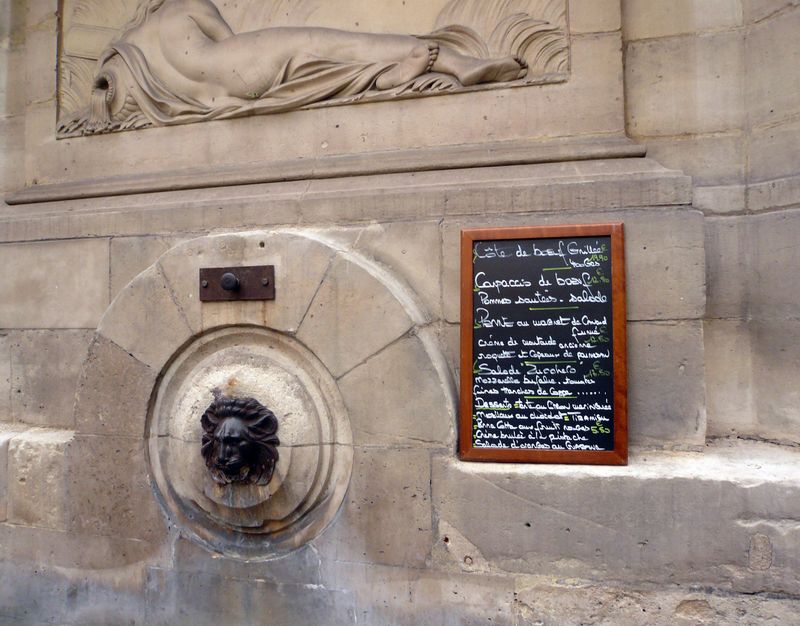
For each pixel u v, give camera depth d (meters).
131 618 2.82
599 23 2.68
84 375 2.91
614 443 2.36
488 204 2.60
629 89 2.77
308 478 2.59
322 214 2.77
